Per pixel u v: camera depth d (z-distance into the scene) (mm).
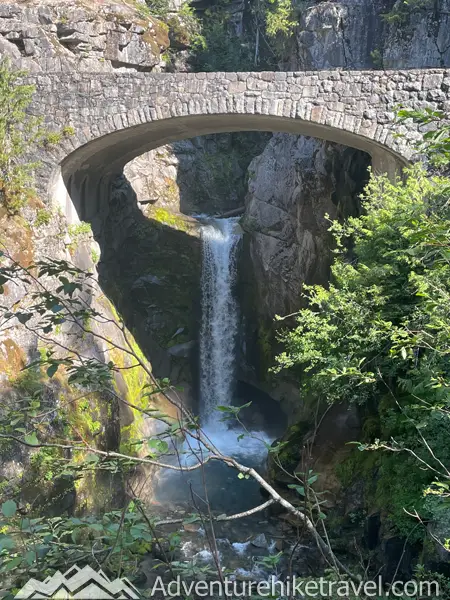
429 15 22672
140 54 25906
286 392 25641
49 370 4148
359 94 17219
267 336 26812
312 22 25359
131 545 4188
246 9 36438
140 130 19688
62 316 4379
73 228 20984
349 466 15961
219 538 16266
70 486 14000
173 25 33344
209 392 28000
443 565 10562
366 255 14188
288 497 17625
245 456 22859
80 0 24250
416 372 10383
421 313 10789
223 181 35031
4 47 22594
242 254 28156
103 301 21922
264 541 15961
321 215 23672
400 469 12555
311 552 14992
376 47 24641
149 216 29469
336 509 15445
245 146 36531
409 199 13586
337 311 13914
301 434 19203
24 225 18172
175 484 20281
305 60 26062
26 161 19500
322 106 17484
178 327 27812
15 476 12867
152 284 27922
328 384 14148
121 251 27812
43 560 3842
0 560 3863
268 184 27516
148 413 4207
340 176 22625
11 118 18406
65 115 19156
